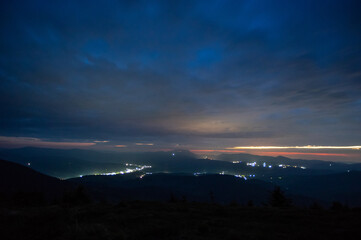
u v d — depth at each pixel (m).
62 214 11.07
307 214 13.33
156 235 8.86
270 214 13.50
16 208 14.32
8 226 8.99
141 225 10.34
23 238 7.85
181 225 10.48
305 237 8.58
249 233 9.18
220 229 9.81
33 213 11.53
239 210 15.34
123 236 8.23
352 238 8.42
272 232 9.43
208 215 13.65
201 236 8.68
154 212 13.88
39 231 8.45
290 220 11.89
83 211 13.91
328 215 12.91
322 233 9.20
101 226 9.15
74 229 8.57
